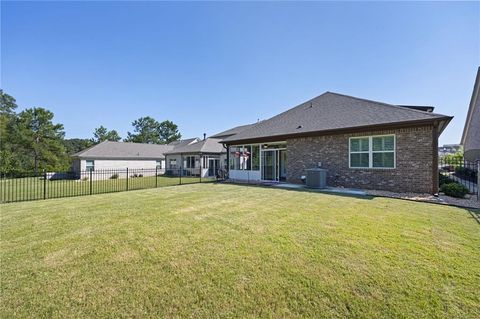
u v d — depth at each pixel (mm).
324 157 11711
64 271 3000
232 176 16812
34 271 3004
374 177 10164
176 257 3357
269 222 5094
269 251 3508
